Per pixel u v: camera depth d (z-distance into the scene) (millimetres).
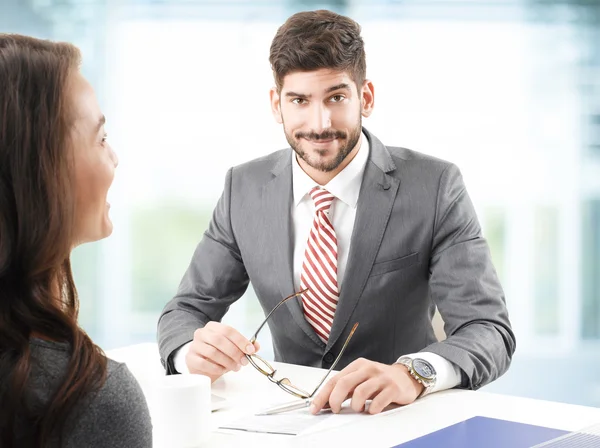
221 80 4629
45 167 837
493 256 4727
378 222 1917
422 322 2004
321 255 1917
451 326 1819
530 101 4672
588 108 4684
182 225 4676
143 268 4676
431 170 1967
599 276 4707
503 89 4656
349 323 1913
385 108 4648
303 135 1822
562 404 1407
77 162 899
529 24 4641
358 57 1828
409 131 4664
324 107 1794
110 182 950
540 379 4520
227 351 1589
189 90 4629
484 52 4648
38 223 837
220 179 4664
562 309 4711
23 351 802
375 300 1910
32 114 837
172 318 1905
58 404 790
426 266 1941
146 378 1674
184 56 4617
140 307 4676
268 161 2109
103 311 4648
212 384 1611
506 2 4629
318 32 1771
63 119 855
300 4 4602
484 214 4715
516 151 4688
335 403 1376
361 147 1971
